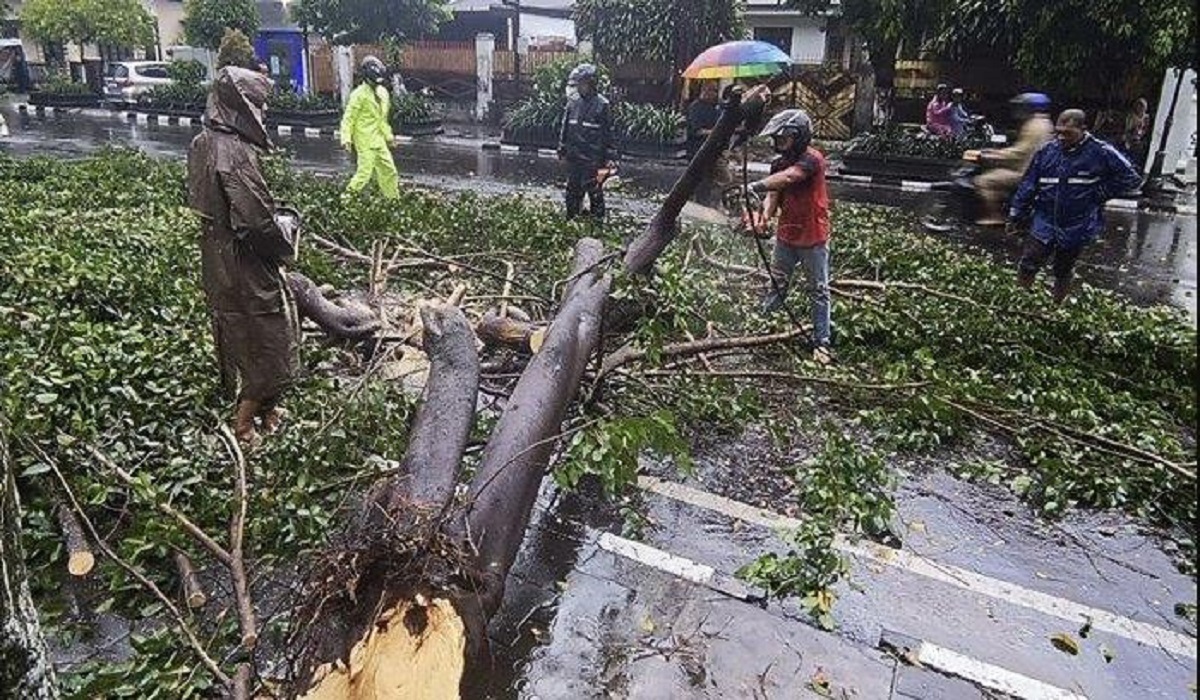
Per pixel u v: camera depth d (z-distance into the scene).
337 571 2.56
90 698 2.81
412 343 5.39
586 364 4.43
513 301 6.44
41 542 3.60
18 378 4.12
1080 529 4.43
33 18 29.20
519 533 3.28
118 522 3.76
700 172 5.67
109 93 28.84
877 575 3.94
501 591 3.04
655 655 3.34
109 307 6.06
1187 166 17.56
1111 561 4.16
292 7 26.91
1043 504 4.66
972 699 3.19
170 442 4.38
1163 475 4.69
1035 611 3.74
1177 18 13.02
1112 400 5.72
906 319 6.93
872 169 17.30
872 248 8.74
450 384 3.62
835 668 3.31
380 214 8.77
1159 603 3.84
